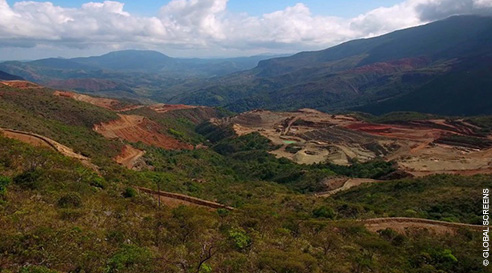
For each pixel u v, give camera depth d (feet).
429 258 72.90
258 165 270.26
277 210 110.11
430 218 103.76
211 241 58.29
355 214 113.19
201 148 355.97
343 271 57.62
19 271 35.27
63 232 45.83
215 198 135.23
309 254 61.05
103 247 46.42
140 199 88.99
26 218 49.62
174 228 61.52
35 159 87.81
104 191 85.20
